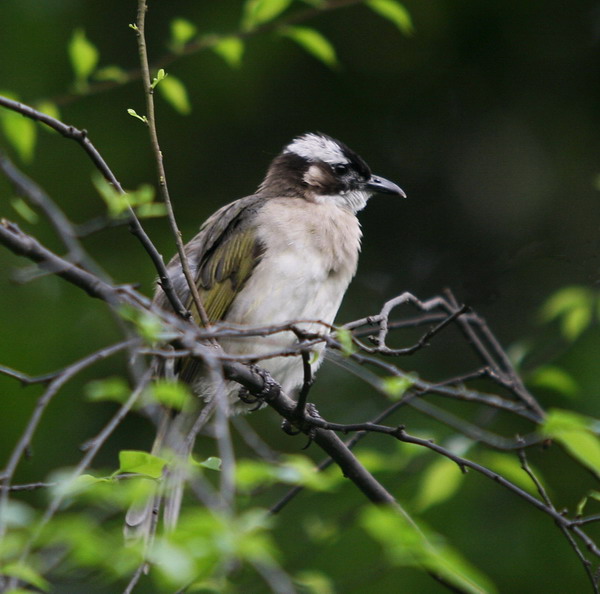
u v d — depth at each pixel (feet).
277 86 48.42
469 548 38.65
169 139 47.24
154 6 46.60
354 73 49.55
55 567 16.39
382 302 48.11
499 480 22.49
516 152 50.24
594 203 48.88
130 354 22.66
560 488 40.50
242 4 46.24
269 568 15.08
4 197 43.32
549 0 49.55
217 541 14.64
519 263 31.65
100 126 45.98
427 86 50.55
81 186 45.19
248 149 48.24
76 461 40.93
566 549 38.81
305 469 19.16
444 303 29.86
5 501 15.29
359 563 37.22
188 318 21.91
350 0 32.55
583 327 33.12
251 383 24.25
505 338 40.93
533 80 50.93
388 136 50.72
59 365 41.50
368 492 24.27
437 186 50.44
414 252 49.57
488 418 32.42
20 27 44.98
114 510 20.86
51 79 44.75
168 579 15.72
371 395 43.01
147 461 16.52
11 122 27.30
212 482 39.22
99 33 46.16
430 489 25.96
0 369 18.90
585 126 50.42
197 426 20.74
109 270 43.21
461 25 49.55
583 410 39.37
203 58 46.60
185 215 46.55
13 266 41.75
